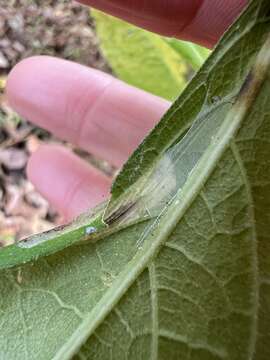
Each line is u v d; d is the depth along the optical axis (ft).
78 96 0.27
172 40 0.24
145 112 0.26
